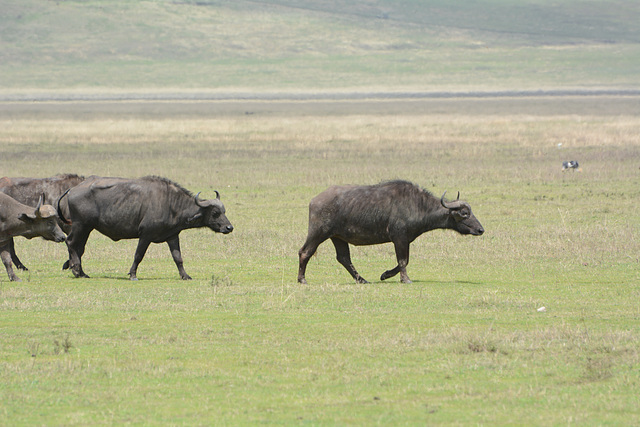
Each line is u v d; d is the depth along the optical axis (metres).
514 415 30.41
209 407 31.39
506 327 43.69
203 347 39.88
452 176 123.44
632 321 45.03
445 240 74.75
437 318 45.91
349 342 40.44
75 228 60.25
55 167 138.50
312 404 31.72
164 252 71.25
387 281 58.66
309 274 62.00
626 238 72.88
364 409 31.14
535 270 61.88
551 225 81.94
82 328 43.75
